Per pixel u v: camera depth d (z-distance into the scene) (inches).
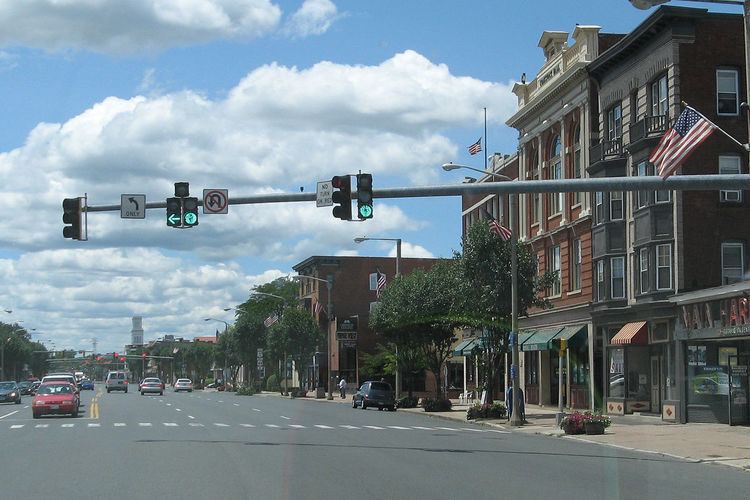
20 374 6240.2
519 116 2058.3
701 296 1306.6
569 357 1807.3
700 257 1425.9
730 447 958.4
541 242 1969.7
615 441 1049.5
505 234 1473.9
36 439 1055.6
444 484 630.5
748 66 830.5
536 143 2018.9
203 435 1120.2
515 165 2170.3
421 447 952.3
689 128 894.4
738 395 1263.5
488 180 2362.2
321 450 898.1
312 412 1851.6
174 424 1371.8
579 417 1165.1
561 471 727.1
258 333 4153.5
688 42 1437.0
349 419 1568.7
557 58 1878.7
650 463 816.3
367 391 2079.2
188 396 3189.0
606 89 1674.5
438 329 1985.7
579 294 1766.7
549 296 1915.6
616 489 617.0
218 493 576.4
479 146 1833.2
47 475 679.7
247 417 1608.0
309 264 3850.9
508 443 1031.6
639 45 1536.7
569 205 1825.8
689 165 1433.3
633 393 1555.1
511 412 1412.4
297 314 3312.0
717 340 1333.7
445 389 2751.0
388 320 2063.2
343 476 672.4
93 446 948.0
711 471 759.7
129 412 1797.5
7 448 928.3
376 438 1082.1
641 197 1518.2
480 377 2320.4
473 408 1549.0
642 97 1535.4
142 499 550.9
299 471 704.4
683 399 1355.8
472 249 1644.9
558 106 1876.2
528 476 687.7
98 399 2696.9
